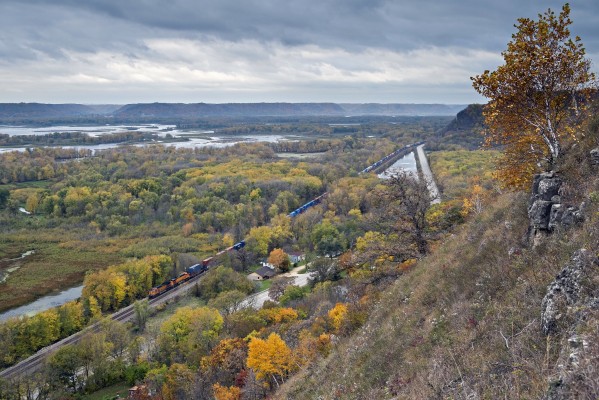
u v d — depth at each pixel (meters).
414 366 11.15
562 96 14.44
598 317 6.98
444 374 9.45
